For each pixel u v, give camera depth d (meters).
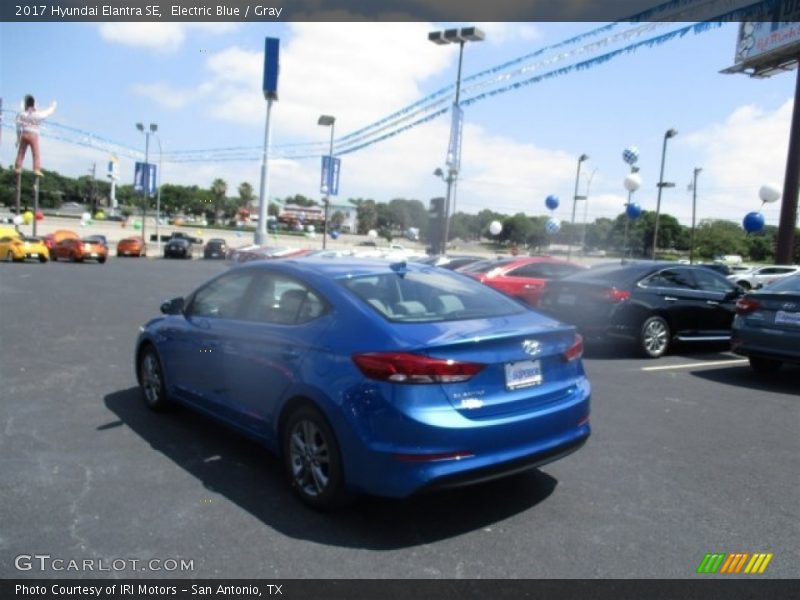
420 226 118.06
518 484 4.14
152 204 119.88
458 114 21.83
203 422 5.35
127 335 9.87
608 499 3.92
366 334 3.48
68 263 33.44
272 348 3.97
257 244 46.12
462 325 3.62
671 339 9.03
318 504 3.60
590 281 9.01
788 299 7.07
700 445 4.98
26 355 8.02
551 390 3.68
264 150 45.41
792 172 24.17
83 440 4.83
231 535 3.36
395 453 3.18
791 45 26.72
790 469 4.48
